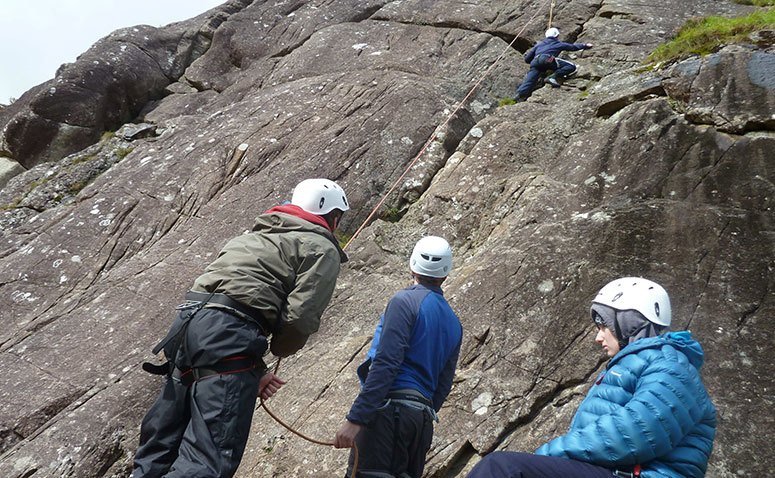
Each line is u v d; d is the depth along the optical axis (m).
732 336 4.71
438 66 9.34
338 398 5.07
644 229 5.48
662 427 2.87
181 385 3.89
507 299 5.30
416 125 7.81
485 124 7.70
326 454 4.70
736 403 4.36
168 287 6.44
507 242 5.85
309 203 4.24
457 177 7.05
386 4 10.85
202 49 11.33
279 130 8.09
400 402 3.80
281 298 3.91
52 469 5.05
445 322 4.00
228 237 6.91
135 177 7.88
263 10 11.33
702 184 5.77
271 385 4.18
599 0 10.41
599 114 7.12
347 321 5.85
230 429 3.68
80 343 6.06
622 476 2.92
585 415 3.07
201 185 7.62
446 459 4.48
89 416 5.33
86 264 7.08
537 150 7.05
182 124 9.12
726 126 6.11
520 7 10.30
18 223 8.11
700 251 5.24
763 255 5.12
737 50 6.69
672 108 6.55
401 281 6.20
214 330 3.76
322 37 10.23
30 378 5.79
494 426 4.58
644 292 3.22
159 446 3.89
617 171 6.15
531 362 4.88
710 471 4.07
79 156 9.05
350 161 7.48
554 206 6.08
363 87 8.43
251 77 10.21
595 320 3.32
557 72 8.77
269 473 4.73
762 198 5.51
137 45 10.82
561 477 2.96
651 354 3.04
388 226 6.77
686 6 10.08
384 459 3.76
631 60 8.98
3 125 11.30
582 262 5.36
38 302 6.79
